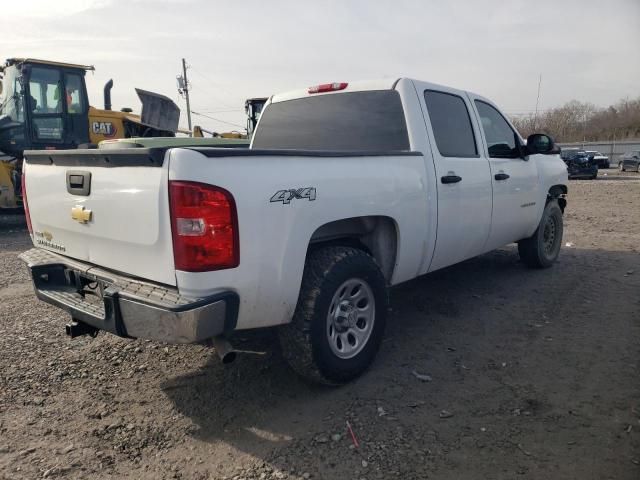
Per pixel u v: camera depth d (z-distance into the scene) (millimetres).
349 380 3688
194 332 2832
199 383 3795
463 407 3381
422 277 6363
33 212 4062
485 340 4461
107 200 3230
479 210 5016
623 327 4664
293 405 3473
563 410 3311
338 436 3094
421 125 4438
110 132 13023
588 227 10148
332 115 4898
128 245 3160
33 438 3129
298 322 3361
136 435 3166
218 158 2893
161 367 4055
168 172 2842
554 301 5414
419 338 4527
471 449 2934
